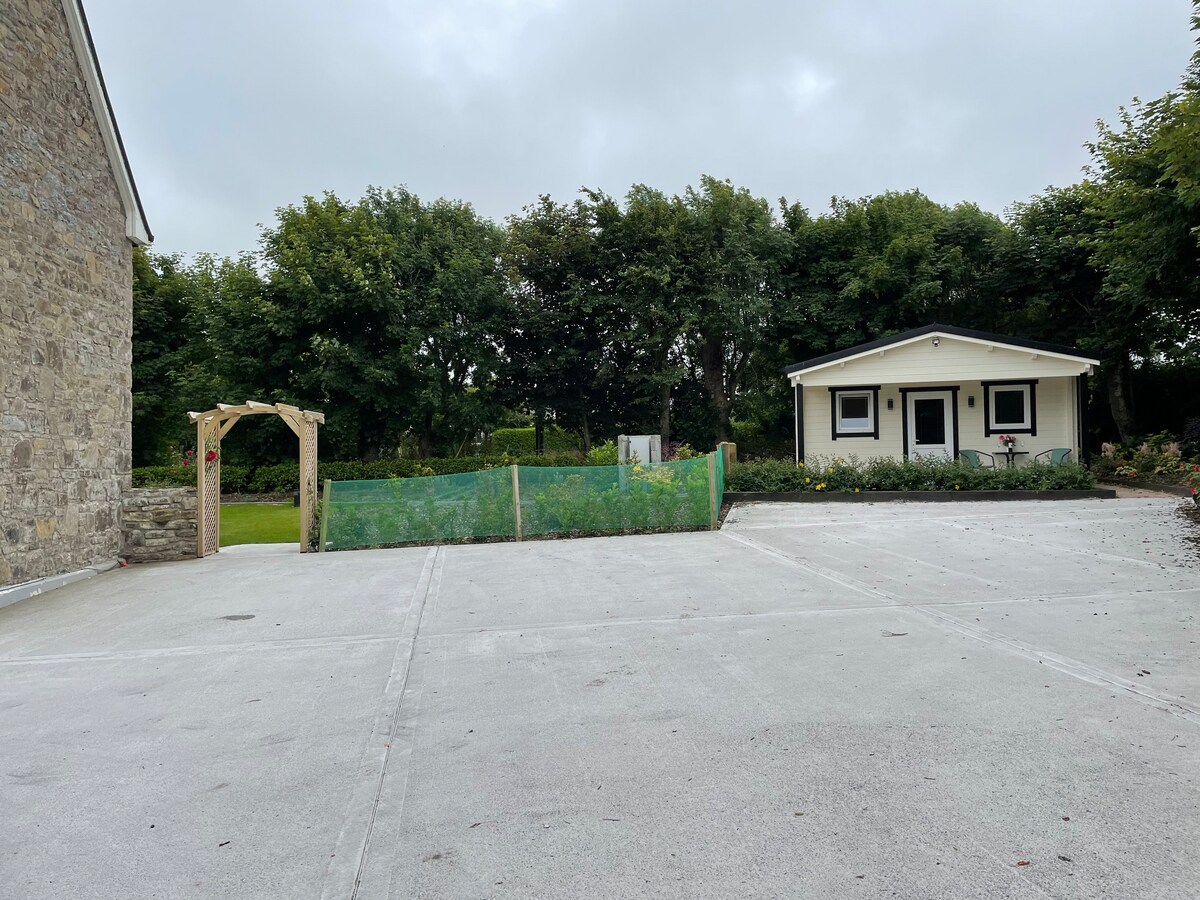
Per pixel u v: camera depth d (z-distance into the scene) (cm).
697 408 2789
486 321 2550
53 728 415
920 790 304
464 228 2617
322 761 358
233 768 353
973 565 784
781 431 2905
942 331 1694
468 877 254
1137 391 2195
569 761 346
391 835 285
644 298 2453
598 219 2633
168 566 1042
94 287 1038
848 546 926
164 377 2420
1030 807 288
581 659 511
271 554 1122
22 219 876
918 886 239
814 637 541
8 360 841
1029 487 1389
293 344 2145
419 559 991
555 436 3109
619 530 1148
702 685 446
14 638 640
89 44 1019
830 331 2603
